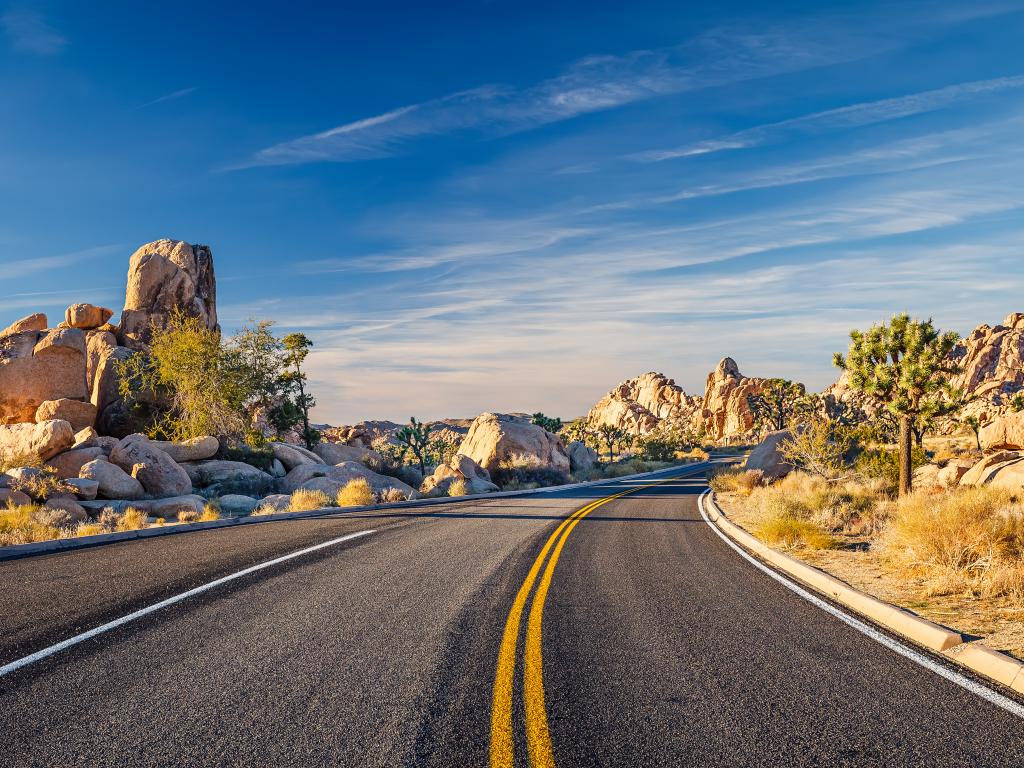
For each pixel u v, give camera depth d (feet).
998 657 16.29
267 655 16.97
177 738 12.16
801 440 84.12
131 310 142.00
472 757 11.46
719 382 490.90
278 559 31.35
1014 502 41.04
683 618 21.24
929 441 215.31
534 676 15.61
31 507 54.29
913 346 60.34
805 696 14.52
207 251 166.81
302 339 164.14
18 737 12.18
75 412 113.91
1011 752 11.84
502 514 56.24
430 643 18.12
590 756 11.57
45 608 21.57
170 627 19.47
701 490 97.55
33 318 132.87
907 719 13.32
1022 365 335.88
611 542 39.06
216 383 117.19
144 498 72.02
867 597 22.98
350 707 13.64
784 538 37.45
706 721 13.14
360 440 271.90
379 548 35.17
